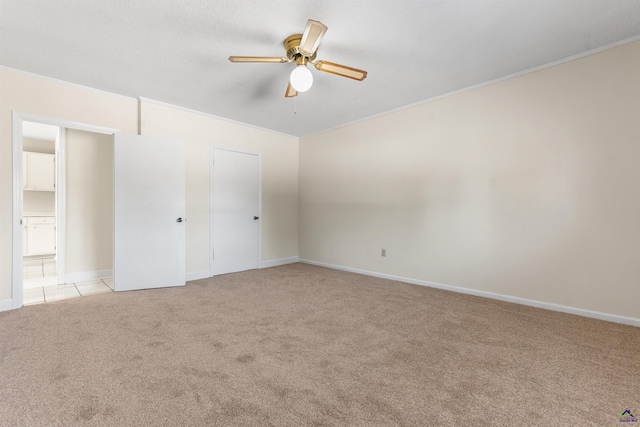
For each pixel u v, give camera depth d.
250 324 2.43
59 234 3.81
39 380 1.60
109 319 2.51
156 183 3.55
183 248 3.70
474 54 2.59
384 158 4.11
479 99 3.21
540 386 1.59
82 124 3.19
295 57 2.33
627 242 2.41
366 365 1.80
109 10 1.99
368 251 4.32
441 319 2.55
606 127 2.49
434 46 2.46
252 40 2.36
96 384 1.57
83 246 3.98
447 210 3.48
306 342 2.11
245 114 4.17
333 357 1.89
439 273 3.56
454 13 2.04
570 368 1.76
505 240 3.04
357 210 4.47
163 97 3.54
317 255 5.11
